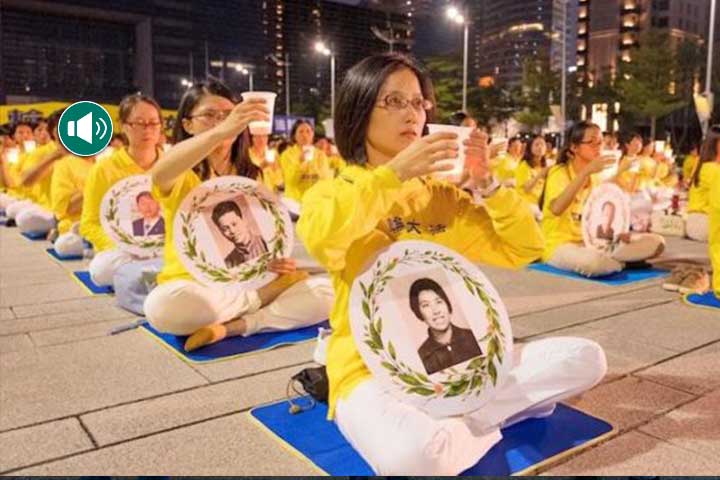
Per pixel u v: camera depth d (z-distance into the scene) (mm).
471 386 2465
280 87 101812
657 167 11898
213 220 4066
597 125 6301
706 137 8242
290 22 100062
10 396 3398
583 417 3031
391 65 2514
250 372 3730
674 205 9625
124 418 3125
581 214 6344
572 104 39250
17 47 88562
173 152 3541
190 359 3934
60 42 90875
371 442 2369
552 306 5137
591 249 6211
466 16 35469
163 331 4168
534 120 38469
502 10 110500
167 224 4223
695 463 2635
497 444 2758
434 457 2279
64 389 3488
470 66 55656
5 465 2682
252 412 3148
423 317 2500
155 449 2809
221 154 4203
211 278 4031
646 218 8727
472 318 2559
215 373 3719
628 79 35812
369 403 2418
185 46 95750
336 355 2613
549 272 6418
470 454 2432
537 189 8703
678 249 7926
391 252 2562
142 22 93000
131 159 5480
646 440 2844
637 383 3500
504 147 2799
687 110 39875
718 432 2916
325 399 3213
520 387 2625
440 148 2221
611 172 6578
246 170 4297
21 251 8016
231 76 99125
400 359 2434
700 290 5418
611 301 5285
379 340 2439
